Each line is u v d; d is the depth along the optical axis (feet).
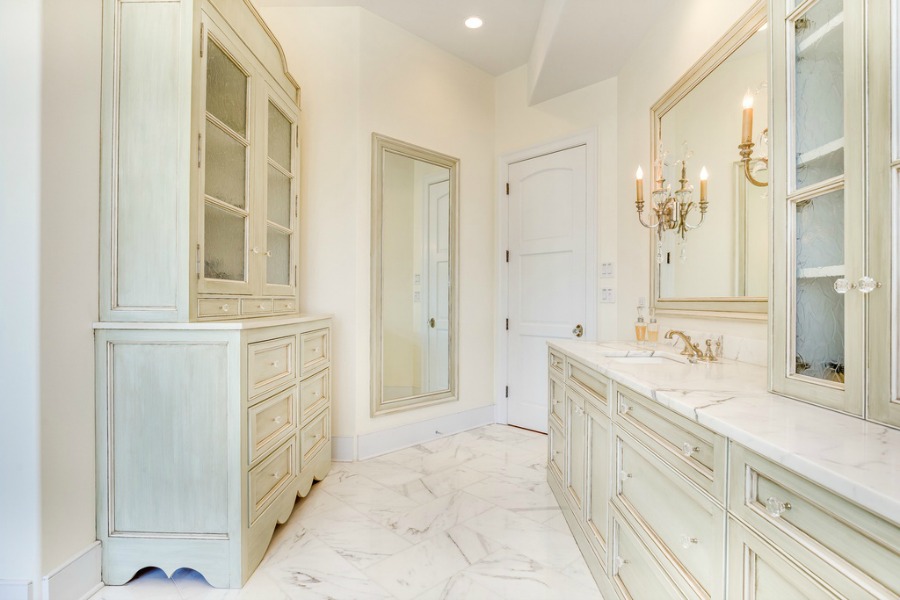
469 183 11.56
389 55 9.85
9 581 4.36
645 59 8.35
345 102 9.35
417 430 10.36
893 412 2.54
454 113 11.19
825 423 2.68
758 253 5.41
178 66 5.18
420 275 10.62
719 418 2.80
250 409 5.34
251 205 6.61
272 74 7.32
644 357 6.38
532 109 11.39
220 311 5.83
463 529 6.41
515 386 11.78
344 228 9.32
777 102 3.60
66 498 4.70
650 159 8.09
